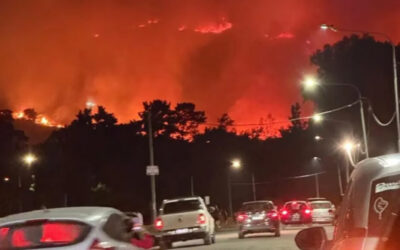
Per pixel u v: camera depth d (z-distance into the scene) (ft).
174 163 248.11
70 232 26.58
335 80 201.57
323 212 138.51
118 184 220.84
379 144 185.78
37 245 25.58
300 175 316.40
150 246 35.63
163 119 259.60
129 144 230.68
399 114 93.71
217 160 273.75
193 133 277.23
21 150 207.31
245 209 100.42
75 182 204.64
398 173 13.28
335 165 292.61
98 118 229.45
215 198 269.44
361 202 13.35
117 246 27.50
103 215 28.66
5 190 175.63
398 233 11.54
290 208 143.13
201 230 84.84
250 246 79.56
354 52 199.21
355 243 12.59
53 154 208.74
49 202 195.31
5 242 26.30
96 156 219.61
